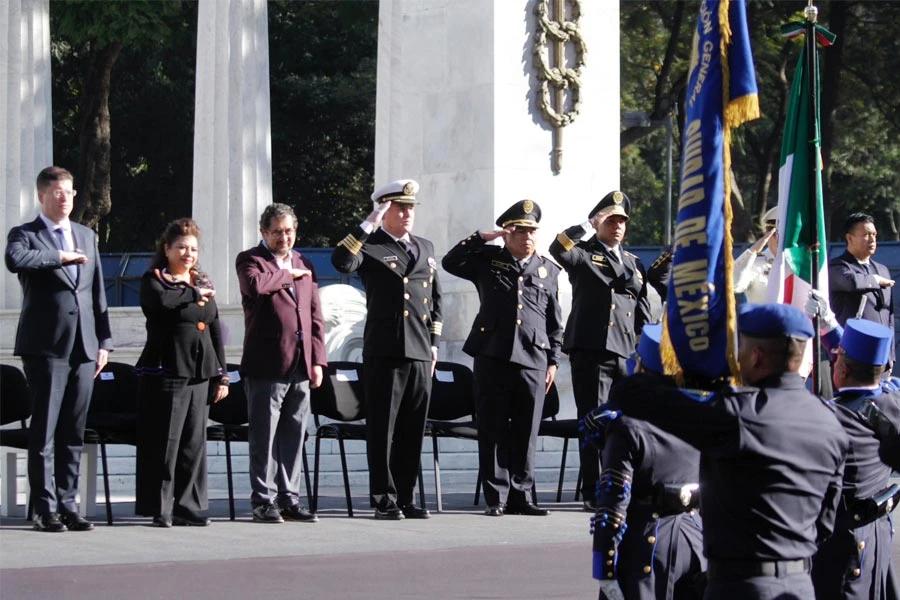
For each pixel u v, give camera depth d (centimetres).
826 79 5131
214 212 3228
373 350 2130
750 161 6556
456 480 2775
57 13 4512
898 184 7006
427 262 2170
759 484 981
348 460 2767
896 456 1205
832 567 1216
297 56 6275
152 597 1498
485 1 2844
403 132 2962
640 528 1172
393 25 3005
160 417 2005
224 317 3083
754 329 1012
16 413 2127
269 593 1534
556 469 2797
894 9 5438
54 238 1939
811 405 1009
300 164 6294
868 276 2481
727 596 985
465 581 1628
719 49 1055
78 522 1967
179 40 4875
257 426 2083
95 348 1973
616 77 2945
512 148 2838
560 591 1576
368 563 1731
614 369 2258
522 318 2203
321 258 4750
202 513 2048
